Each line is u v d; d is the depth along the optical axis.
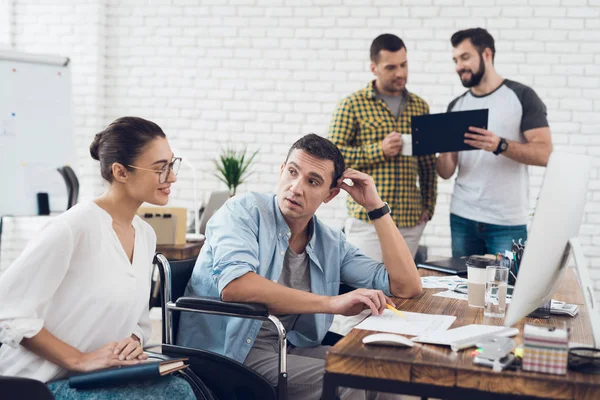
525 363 1.40
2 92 4.79
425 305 2.11
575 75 5.07
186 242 3.73
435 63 5.21
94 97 5.50
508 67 5.14
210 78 5.49
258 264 2.16
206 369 2.08
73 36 5.50
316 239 2.41
